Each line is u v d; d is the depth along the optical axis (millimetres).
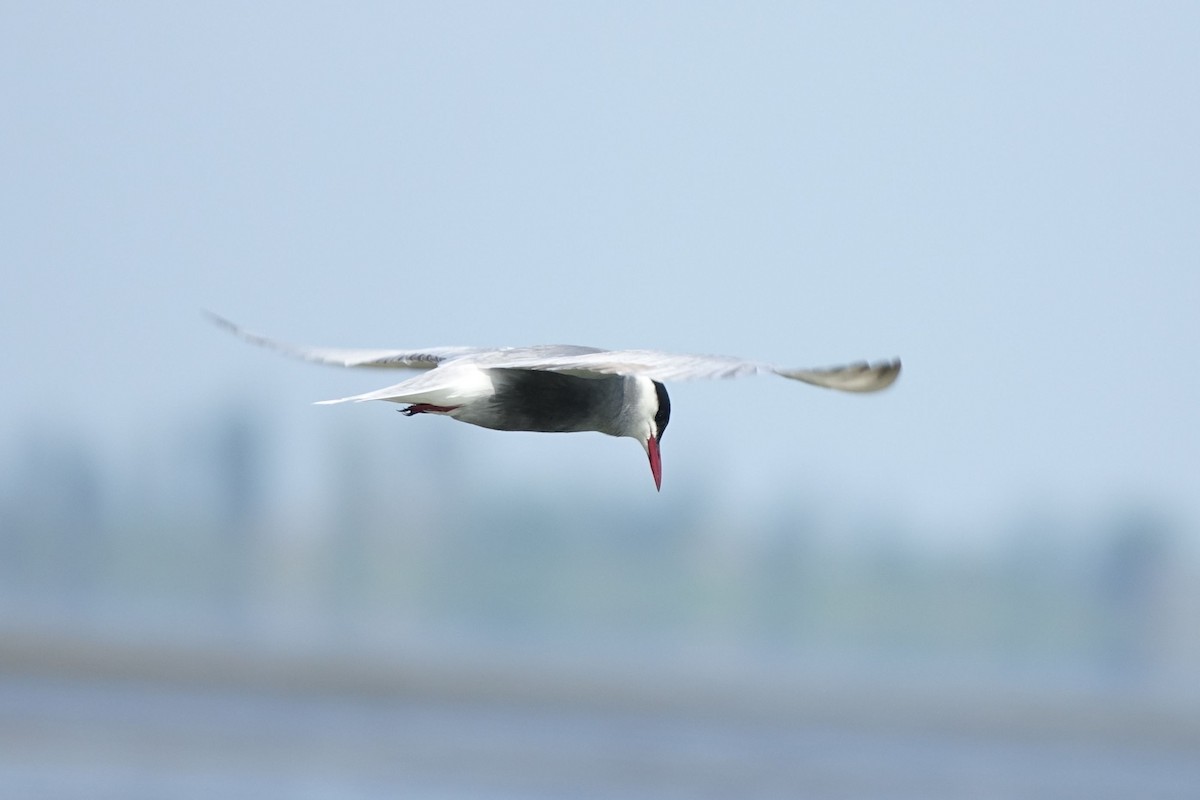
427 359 15766
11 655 47625
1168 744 50375
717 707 51250
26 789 31656
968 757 45156
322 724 41750
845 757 43281
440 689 49500
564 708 48406
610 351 13492
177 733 38531
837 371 12383
